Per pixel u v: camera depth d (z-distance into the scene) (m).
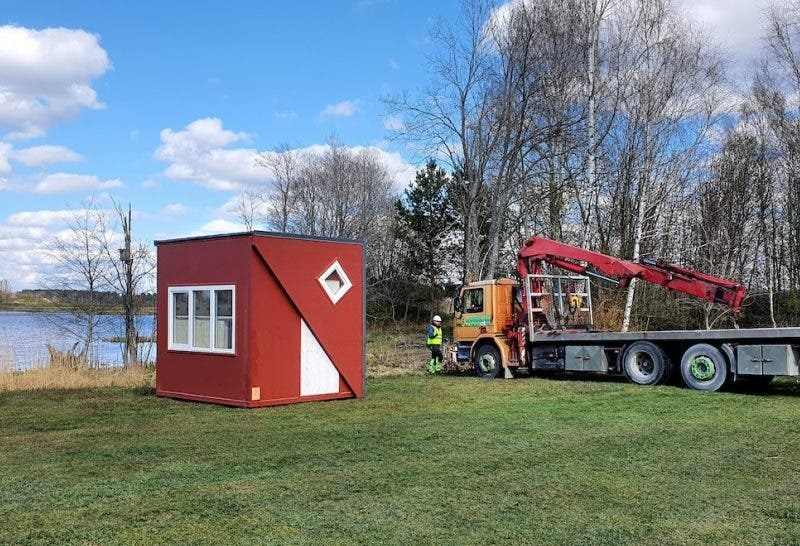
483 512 6.27
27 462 8.45
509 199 28.38
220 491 7.03
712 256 31.67
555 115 27.92
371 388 16.11
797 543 5.42
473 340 19.14
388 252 49.06
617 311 26.48
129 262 22.80
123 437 10.07
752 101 33.69
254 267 13.13
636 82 29.39
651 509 6.32
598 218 29.53
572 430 10.31
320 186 49.66
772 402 13.10
